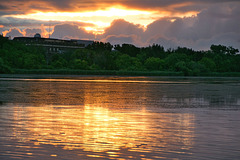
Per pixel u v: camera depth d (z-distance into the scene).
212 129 15.56
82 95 36.94
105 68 158.00
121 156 10.81
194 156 10.86
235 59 192.75
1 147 11.73
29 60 138.38
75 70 140.88
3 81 70.56
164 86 60.69
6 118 18.48
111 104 27.17
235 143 12.64
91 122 17.41
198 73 162.25
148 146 12.12
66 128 15.55
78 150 11.48
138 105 26.66
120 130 15.18
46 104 26.52
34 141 12.72
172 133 14.55
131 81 83.88
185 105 27.27
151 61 168.00
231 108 25.16
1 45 154.50
